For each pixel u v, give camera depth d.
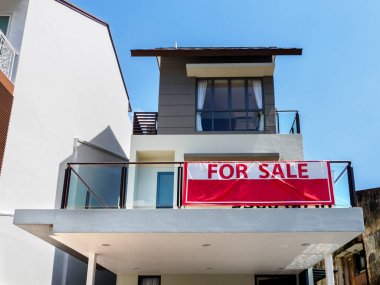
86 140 14.93
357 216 7.88
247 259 10.03
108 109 17.31
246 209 7.94
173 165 8.84
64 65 13.52
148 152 13.23
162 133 13.75
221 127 13.91
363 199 16.25
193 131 13.76
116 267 11.05
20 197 10.70
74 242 8.57
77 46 14.48
